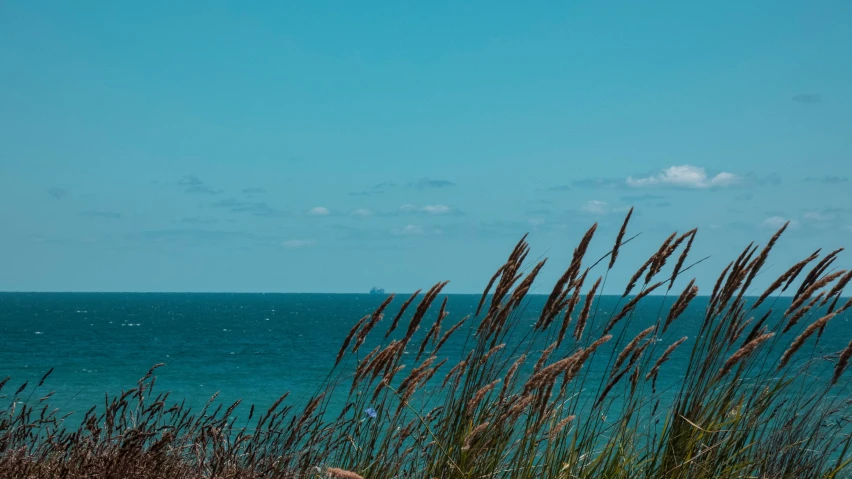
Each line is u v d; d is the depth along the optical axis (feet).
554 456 14.85
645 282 15.46
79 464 15.17
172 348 220.64
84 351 206.69
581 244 14.67
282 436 16.51
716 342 15.30
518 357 14.44
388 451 15.29
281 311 638.12
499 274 15.19
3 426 15.78
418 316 15.12
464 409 14.83
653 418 16.24
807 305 14.52
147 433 14.80
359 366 15.56
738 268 15.08
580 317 15.21
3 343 236.84
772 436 15.81
